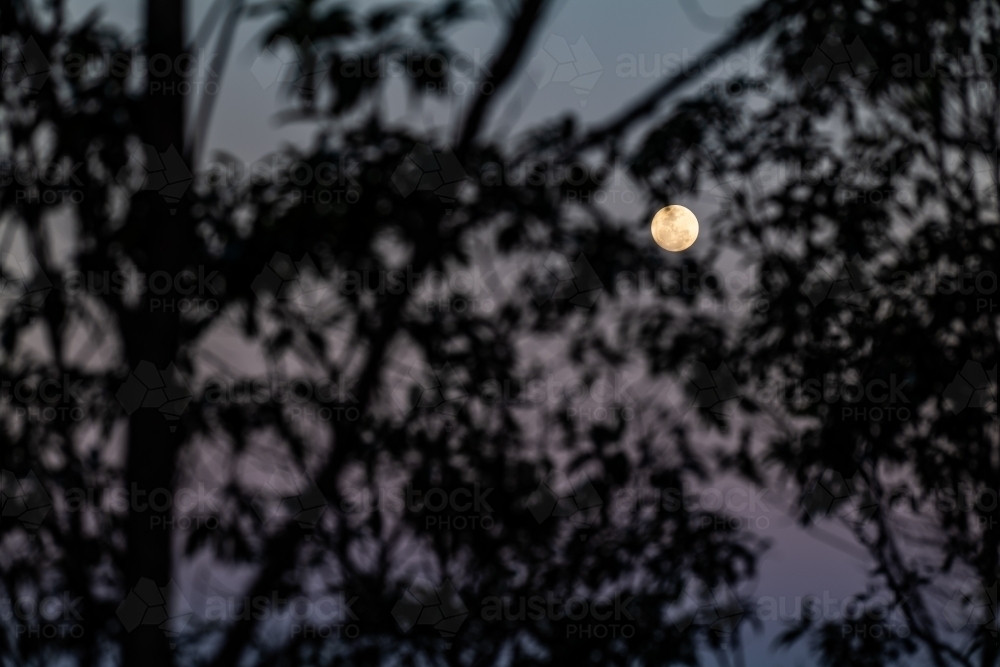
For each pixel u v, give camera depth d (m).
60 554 2.05
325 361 1.96
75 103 2.05
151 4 2.02
